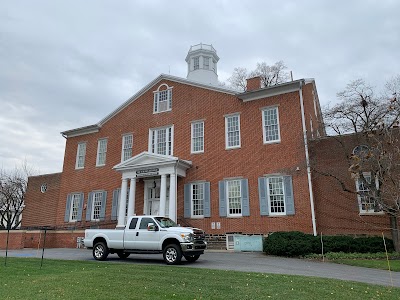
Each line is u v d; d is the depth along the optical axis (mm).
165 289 8242
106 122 30781
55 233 25859
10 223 49188
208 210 23062
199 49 37062
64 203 30734
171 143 26297
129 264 13266
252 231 21234
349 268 12992
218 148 24031
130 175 25141
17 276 10117
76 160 31422
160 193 23969
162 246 14062
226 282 9188
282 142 21781
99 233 15625
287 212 20500
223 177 23219
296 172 20562
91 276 10031
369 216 19266
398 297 7945
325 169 20812
